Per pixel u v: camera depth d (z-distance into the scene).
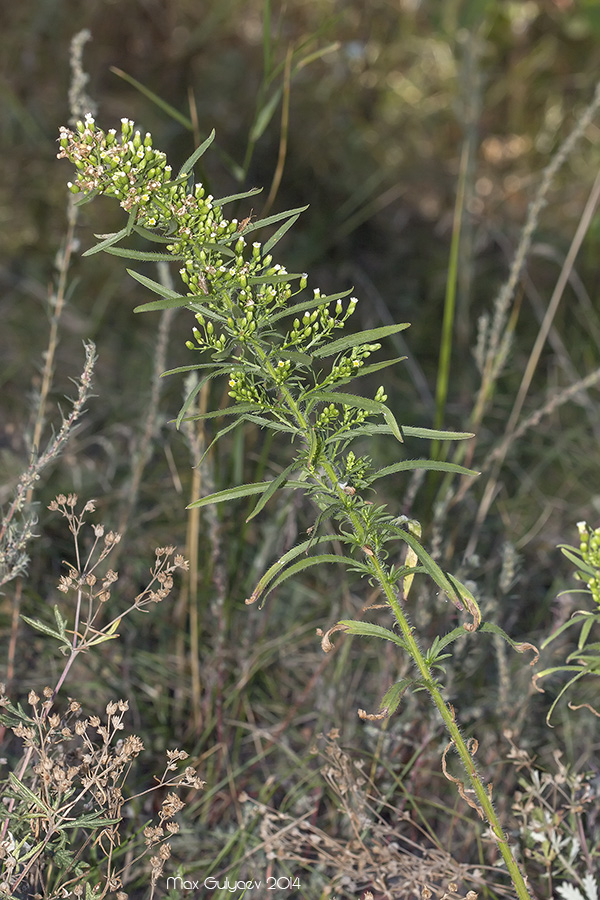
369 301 4.18
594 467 3.36
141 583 2.68
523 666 2.40
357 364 1.40
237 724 2.28
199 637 2.50
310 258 4.32
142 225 1.33
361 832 2.01
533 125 5.32
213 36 5.34
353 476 1.46
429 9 5.20
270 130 4.81
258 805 1.98
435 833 2.14
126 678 2.36
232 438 3.05
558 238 4.55
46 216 4.27
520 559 2.27
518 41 5.46
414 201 4.86
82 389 1.83
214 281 1.33
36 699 1.66
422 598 2.30
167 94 4.92
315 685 2.47
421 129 5.25
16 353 3.63
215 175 4.56
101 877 1.85
